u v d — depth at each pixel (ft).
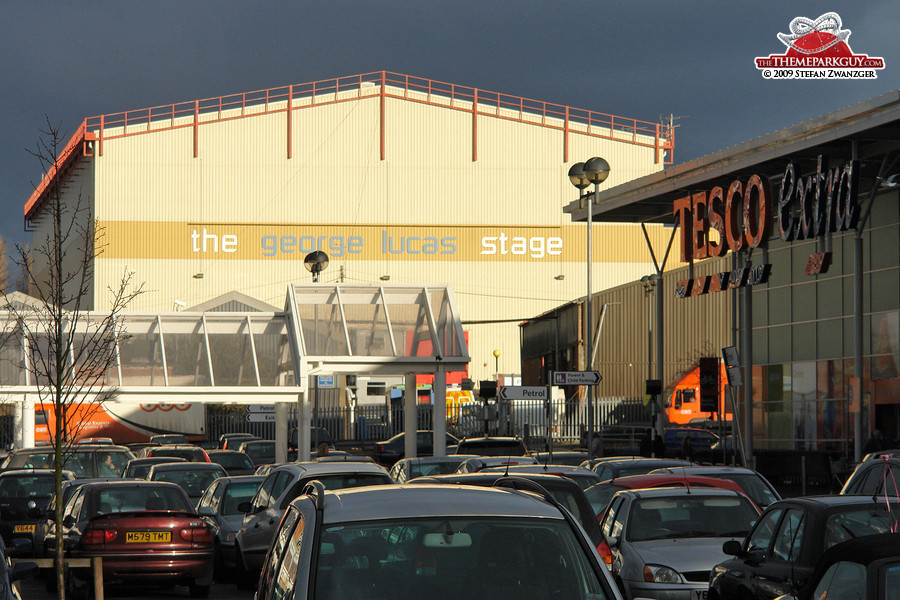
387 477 71.31
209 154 332.80
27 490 89.61
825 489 140.26
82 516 72.18
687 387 200.23
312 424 212.43
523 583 23.86
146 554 68.44
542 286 343.05
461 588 23.67
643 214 172.76
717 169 140.97
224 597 72.90
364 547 24.30
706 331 196.54
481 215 342.44
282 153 336.49
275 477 75.20
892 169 131.23
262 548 71.72
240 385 143.33
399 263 339.16
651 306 215.92
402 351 146.92
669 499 56.90
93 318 142.92
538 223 344.08
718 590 47.24
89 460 115.96
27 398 136.26
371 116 340.59
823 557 32.76
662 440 149.18
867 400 140.67
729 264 188.44
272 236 334.24
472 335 340.39
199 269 329.11
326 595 23.18
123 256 325.21
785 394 160.04
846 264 146.92
